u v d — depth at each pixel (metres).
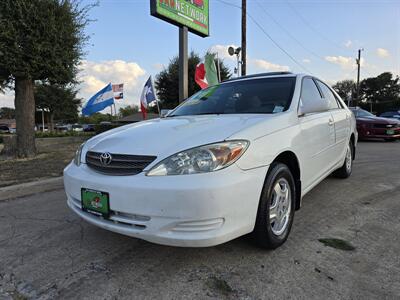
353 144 5.44
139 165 2.29
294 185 2.91
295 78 3.62
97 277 2.39
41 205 4.18
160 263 2.55
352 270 2.39
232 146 2.27
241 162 2.27
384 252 2.67
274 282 2.25
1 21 7.32
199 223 2.14
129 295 2.15
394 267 2.43
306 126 3.17
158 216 2.17
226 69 28.25
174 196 2.12
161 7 9.63
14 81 8.57
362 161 7.10
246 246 2.77
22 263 2.63
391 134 11.60
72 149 10.63
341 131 4.49
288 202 2.83
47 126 55.66
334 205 3.90
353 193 4.41
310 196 4.27
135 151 2.37
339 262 2.51
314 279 2.28
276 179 2.58
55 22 8.04
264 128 2.59
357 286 2.19
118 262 2.60
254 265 2.47
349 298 2.06
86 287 2.26
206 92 4.04
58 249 2.87
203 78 13.45
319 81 4.29
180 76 10.95
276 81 3.65
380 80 83.56
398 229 3.15
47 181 5.41
